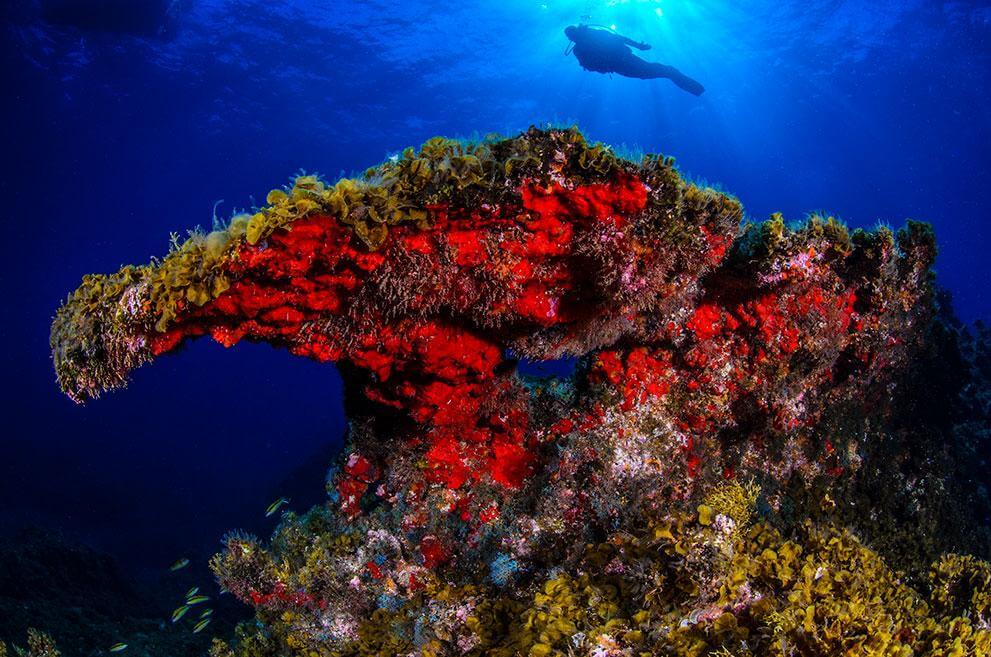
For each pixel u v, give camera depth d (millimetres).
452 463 4281
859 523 4711
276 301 2842
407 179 2756
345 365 4082
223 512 24828
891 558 4629
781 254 4117
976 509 6328
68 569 11352
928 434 5754
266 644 4332
